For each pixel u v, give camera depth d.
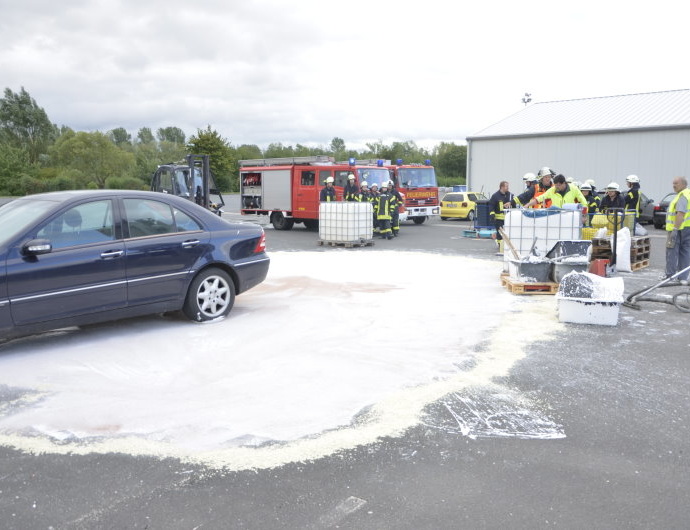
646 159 26.41
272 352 6.05
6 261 5.71
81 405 4.74
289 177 22.66
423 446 4.04
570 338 6.66
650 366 5.70
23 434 4.25
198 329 6.90
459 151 67.19
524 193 13.45
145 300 6.65
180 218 7.10
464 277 10.81
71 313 6.10
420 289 9.56
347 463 3.80
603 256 11.59
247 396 4.90
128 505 3.33
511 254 10.12
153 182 20.02
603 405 4.75
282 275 11.00
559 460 3.84
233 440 4.12
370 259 13.53
